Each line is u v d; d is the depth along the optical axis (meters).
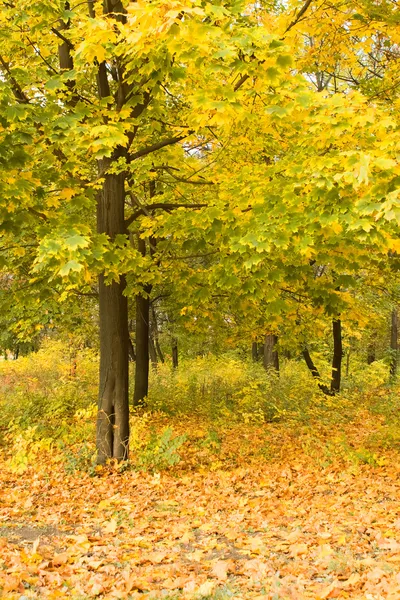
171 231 7.89
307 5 7.14
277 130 8.08
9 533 5.44
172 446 8.49
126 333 8.85
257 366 19.84
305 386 14.64
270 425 12.28
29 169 6.81
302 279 8.77
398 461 8.88
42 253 5.93
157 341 24.81
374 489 7.27
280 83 6.09
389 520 5.83
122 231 8.68
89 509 6.57
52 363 17.97
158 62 6.24
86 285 10.60
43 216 7.10
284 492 7.43
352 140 6.21
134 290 9.41
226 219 7.10
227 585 4.09
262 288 7.75
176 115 9.62
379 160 5.29
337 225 6.06
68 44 7.84
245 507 6.72
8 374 18.11
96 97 9.38
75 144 6.58
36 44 7.55
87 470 8.37
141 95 7.44
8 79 6.50
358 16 7.57
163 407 14.07
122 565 4.62
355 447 10.03
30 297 9.21
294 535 5.33
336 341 15.67
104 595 3.92
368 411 13.91
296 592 3.72
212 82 6.87
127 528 5.81
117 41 5.74
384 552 4.76
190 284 8.98
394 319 24.88
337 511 6.36
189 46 5.11
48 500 7.05
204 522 6.11
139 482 7.82
